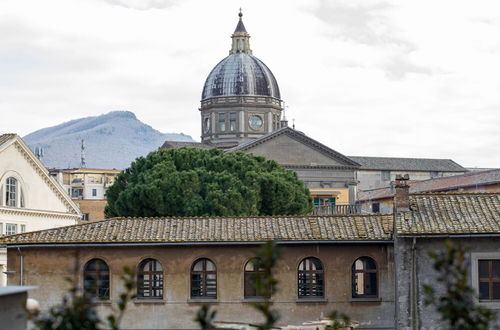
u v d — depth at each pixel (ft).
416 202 160.86
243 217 172.04
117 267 163.84
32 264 165.27
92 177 582.76
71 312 60.49
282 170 315.37
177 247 164.14
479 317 61.82
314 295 164.76
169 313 163.12
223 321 159.53
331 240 160.97
